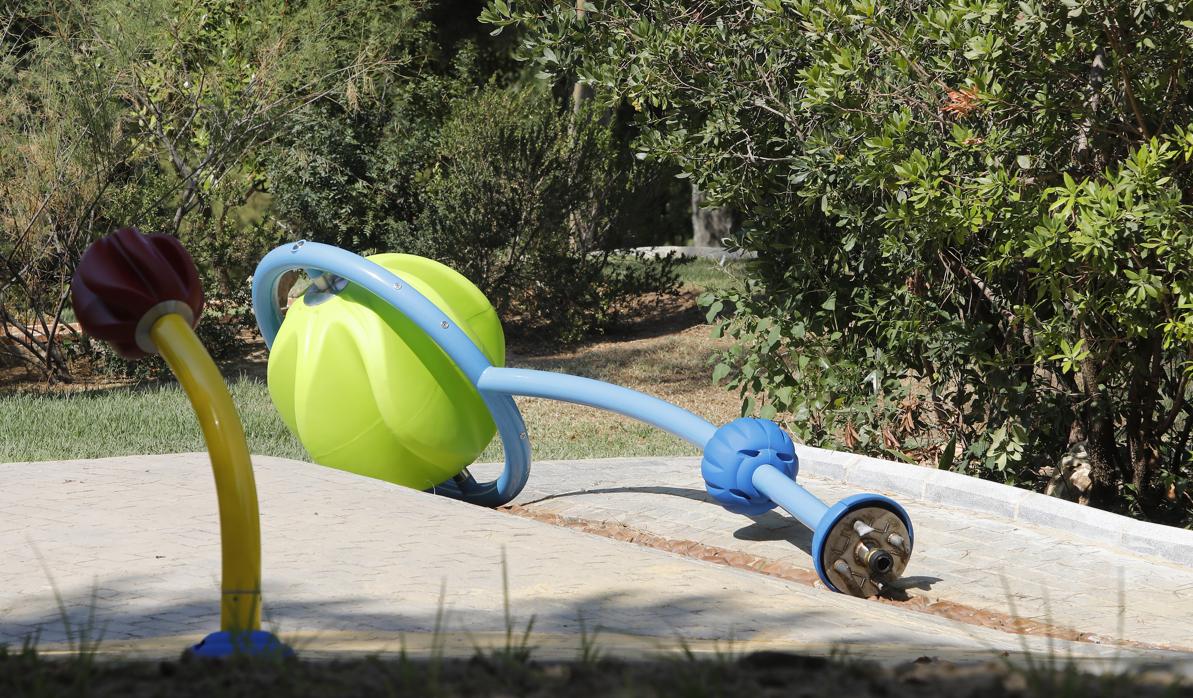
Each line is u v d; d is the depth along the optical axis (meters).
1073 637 8.41
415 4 28.67
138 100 23.19
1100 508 13.87
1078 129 11.78
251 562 4.80
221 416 4.88
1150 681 3.87
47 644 6.27
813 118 13.45
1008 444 13.69
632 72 13.75
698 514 12.23
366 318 12.37
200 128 24.94
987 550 10.77
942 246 12.94
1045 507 11.59
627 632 6.79
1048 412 13.59
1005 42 11.17
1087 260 11.02
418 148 27.34
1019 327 13.91
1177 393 13.48
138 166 23.45
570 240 28.25
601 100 14.37
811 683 3.79
